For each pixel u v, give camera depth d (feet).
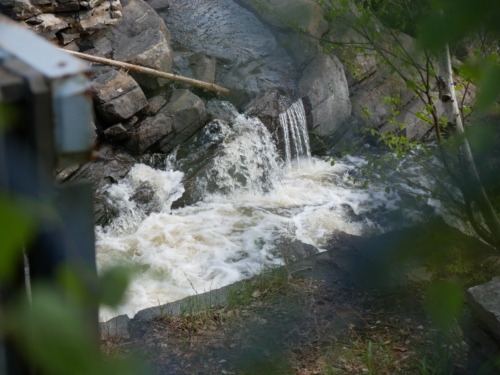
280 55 42.86
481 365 11.25
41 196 3.07
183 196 33.09
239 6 47.24
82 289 1.84
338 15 18.26
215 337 15.29
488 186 16.65
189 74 38.70
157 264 26.71
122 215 30.50
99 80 33.17
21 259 3.24
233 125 36.88
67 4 33.88
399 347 13.89
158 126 33.91
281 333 15.25
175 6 45.78
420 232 21.16
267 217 31.96
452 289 2.71
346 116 42.57
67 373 1.52
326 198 34.91
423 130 43.93
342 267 19.61
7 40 3.40
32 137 3.00
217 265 26.78
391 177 35.88
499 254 18.92
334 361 13.56
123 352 14.56
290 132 39.40
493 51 14.15
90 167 31.78
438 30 1.78
